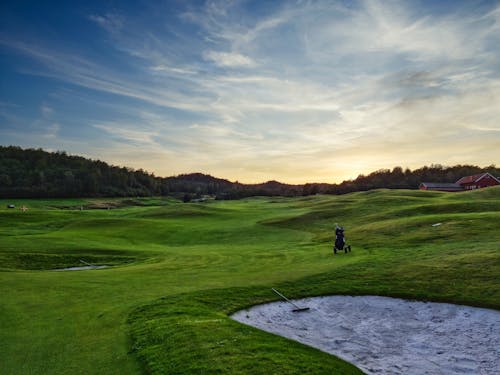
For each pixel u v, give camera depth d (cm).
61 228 6256
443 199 6906
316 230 5044
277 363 1001
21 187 15762
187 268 2605
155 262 3077
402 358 1248
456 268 2014
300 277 2123
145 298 1684
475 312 1540
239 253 3356
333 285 1956
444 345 1333
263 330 1348
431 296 1720
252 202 14275
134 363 1012
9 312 1484
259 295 1805
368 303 1747
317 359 1073
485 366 1177
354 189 19112
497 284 1727
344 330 1493
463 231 3225
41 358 1054
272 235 4862
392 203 6631
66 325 1325
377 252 2900
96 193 17575
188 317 1391
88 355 1069
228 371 942
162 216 7988
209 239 4897
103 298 1692
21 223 6606
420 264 2191
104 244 4378
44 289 1884
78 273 2419
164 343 1124
